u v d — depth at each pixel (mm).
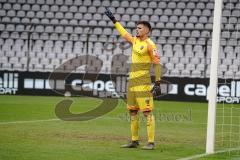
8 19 90688
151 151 30516
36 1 92188
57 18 90625
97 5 91688
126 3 91812
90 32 87250
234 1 88562
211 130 30312
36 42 86875
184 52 84750
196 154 29797
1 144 31078
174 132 41250
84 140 34469
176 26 88875
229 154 30344
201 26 88438
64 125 43000
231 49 84125
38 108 57406
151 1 91625
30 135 35812
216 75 29609
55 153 28438
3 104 60969
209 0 90625
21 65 85188
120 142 34094
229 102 70438
